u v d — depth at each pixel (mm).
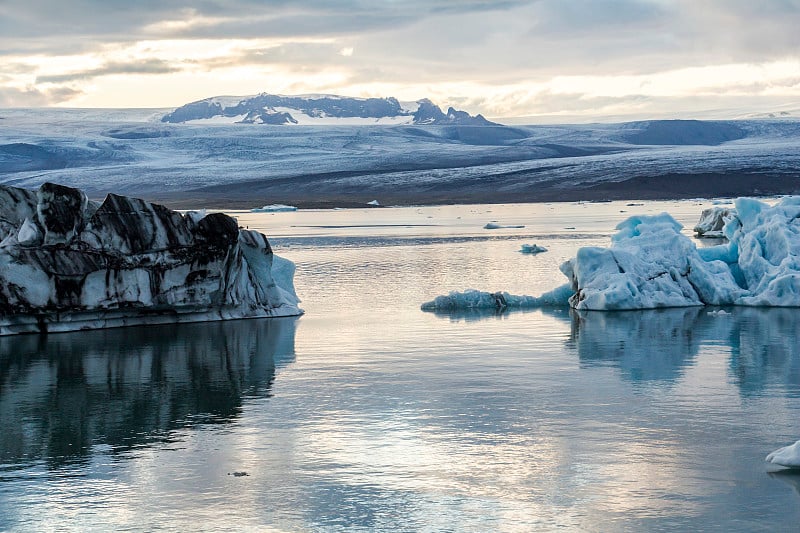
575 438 18469
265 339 29828
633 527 14172
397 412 20547
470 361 26047
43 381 24062
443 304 36688
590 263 36969
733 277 38594
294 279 47969
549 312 35469
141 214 31172
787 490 15500
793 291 35875
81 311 30594
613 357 26406
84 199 30375
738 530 14023
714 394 21875
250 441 18562
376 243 73875
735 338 29250
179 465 17125
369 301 39250
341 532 14148
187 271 31875
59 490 15898
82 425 19844
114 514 14859
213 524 14469
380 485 16016
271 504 15234
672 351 27219
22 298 29812
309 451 17859
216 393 22578
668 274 37125
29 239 29688
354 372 24766
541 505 15047
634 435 18594
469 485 15969
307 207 194625
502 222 110250
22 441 18703
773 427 19062
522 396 21875
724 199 196750
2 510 15023
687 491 15523
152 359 26719
